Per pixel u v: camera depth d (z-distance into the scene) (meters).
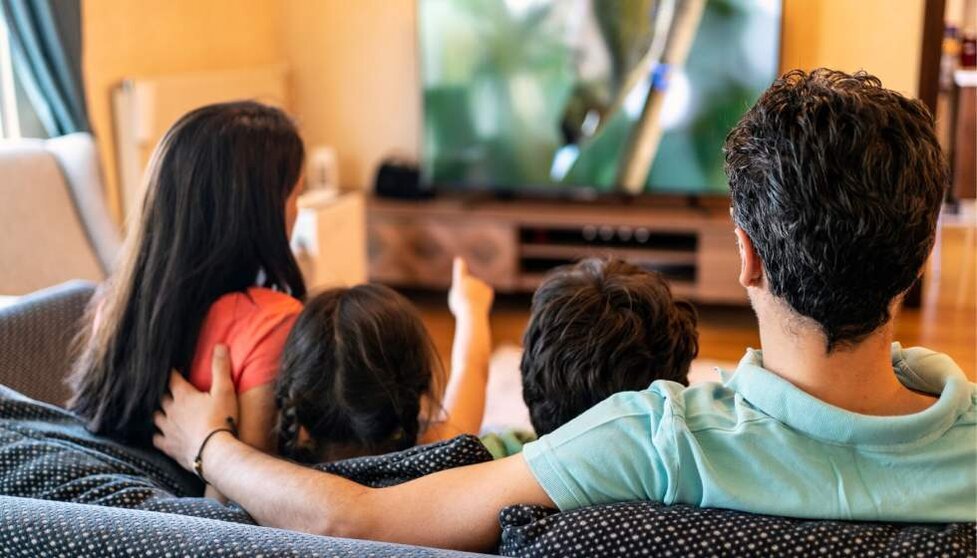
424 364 1.34
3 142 3.21
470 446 1.07
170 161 1.42
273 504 1.10
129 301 1.42
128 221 1.57
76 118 3.62
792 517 0.86
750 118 0.86
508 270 4.55
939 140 0.82
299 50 5.10
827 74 0.86
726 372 1.08
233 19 4.77
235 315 1.41
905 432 0.84
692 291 4.35
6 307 1.73
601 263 1.27
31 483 1.16
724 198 4.61
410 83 4.98
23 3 3.43
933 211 0.81
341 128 5.12
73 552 0.90
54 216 3.08
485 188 4.71
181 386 1.37
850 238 0.79
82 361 1.51
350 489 1.04
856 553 0.81
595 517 0.87
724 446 0.88
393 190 4.81
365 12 4.97
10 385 1.65
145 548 0.88
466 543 0.97
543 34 4.45
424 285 4.70
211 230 1.41
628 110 4.43
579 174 4.57
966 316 4.39
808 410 0.85
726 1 4.20
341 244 4.31
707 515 0.86
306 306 1.33
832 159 0.79
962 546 0.81
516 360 3.80
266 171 1.43
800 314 0.84
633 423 0.92
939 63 4.21
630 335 1.14
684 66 4.31
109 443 1.36
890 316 0.84
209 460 1.25
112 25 3.97
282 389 1.29
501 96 4.58
